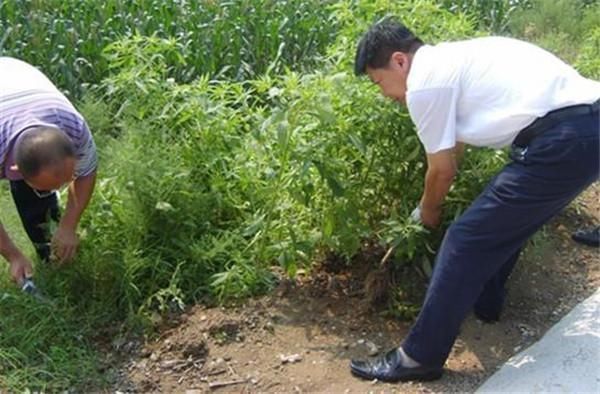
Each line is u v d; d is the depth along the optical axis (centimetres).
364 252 472
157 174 453
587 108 356
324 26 699
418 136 395
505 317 439
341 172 430
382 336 424
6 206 492
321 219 446
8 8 650
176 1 678
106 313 436
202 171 475
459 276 368
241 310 437
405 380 393
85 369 402
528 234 372
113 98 567
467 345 419
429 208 394
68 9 667
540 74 360
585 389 382
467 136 365
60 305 429
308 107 411
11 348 399
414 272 446
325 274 464
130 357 414
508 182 358
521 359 405
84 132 384
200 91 484
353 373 398
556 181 355
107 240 445
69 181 367
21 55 624
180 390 394
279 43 678
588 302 446
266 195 455
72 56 625
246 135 480
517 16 816
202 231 468
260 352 413
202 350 413
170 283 439
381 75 378
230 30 661
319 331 427
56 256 428
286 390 391
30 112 370
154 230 457
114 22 652
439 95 357
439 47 370
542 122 354
